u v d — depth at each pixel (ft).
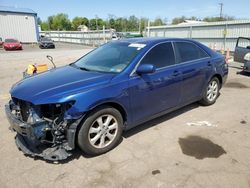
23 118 10.59
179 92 14.34
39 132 9.72
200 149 11.45
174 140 12.35
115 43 14.65
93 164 10.32
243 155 10.89
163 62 13.41
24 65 41.88
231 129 13.61
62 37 171.32
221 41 61.21
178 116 15.60
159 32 82.84
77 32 147.43
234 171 9.71
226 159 10.58
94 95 10.15
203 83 16.25
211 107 17.37
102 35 119.75
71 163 10.39
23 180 9.32
